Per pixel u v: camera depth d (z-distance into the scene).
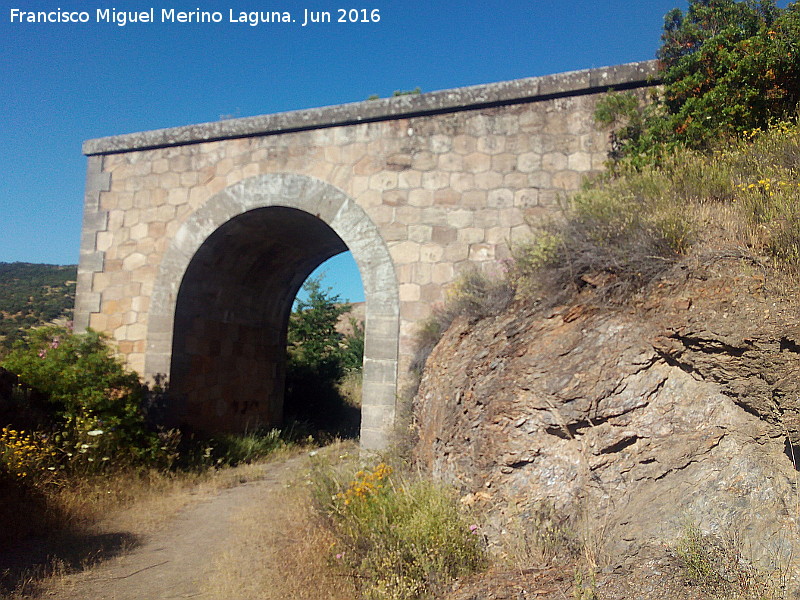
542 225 6.82
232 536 6.35
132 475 8.50
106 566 5.47
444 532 4.50
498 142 8.91
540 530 4.29
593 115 8.55
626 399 4.45
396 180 9.28
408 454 6.95
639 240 5.11
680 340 4.39
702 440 4.10
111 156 11.20
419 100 9.24
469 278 7.68
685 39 7.95
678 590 3.31
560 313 5.25
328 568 4.91
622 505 4.17
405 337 8.84
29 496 6.64
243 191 10.16
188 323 10.66
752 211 4.96
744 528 3.54
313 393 17.30
